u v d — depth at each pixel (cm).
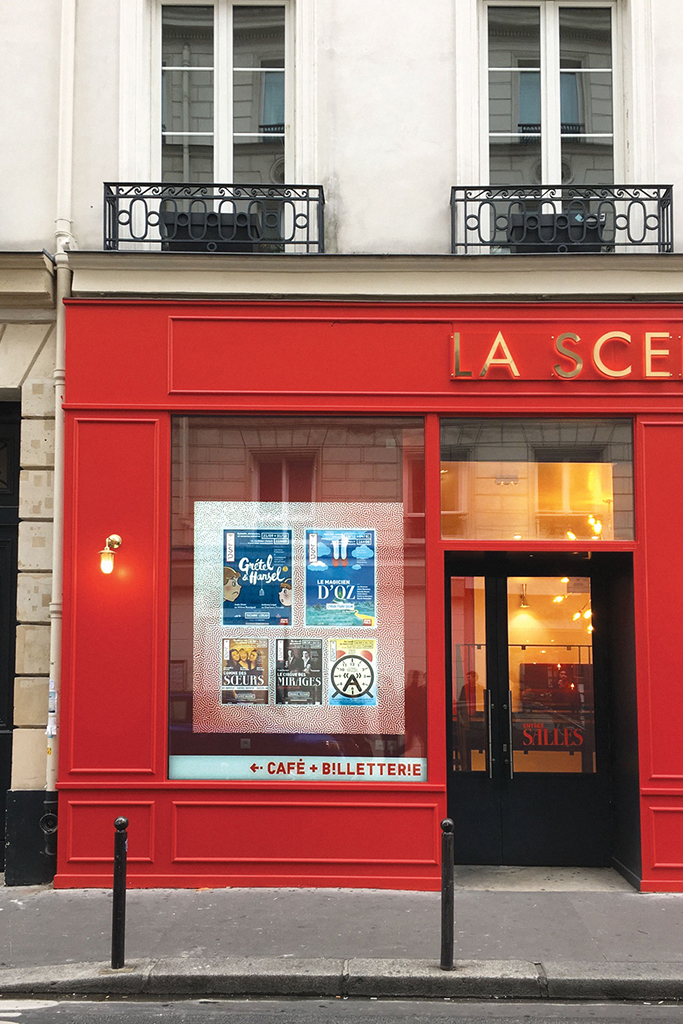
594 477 738
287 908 641
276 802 703
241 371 732
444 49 766
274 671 728
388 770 716
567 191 776
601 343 724
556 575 789
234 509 738
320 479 740
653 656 710
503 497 739
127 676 714
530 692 782
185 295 741
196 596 732
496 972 522
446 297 737
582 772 774
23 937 588
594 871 752
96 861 698
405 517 738
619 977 518
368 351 734
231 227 772
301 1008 501
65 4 766
